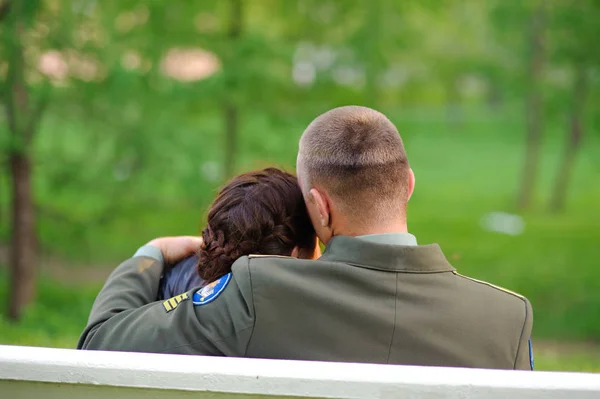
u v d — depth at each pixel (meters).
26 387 1.52
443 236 16.91
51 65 9.32
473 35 14.71
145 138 9.62
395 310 1.77
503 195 21.53
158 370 1.46
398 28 11.18
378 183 1.88
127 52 9.59
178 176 9.84
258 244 2.09
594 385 1.37
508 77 14.70
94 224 10.35
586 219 17.89
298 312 1.76
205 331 1.77
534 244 15.60
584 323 11.31
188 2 9.84
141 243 12.05
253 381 1.43
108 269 12.66
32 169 9.95
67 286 11.72
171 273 2.25
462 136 28.70
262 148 10.61
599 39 12.69
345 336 1.75
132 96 9.47
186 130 10.29
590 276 13.44
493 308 1.84
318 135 1.95
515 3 13.97
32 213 10.06
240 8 10.64
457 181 24.30
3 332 8.09
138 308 1.90
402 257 1.81
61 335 8.44
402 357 1.76
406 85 12.40
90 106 9.55
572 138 16.17
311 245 2.22
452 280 1.85
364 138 1.90
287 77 10.51
